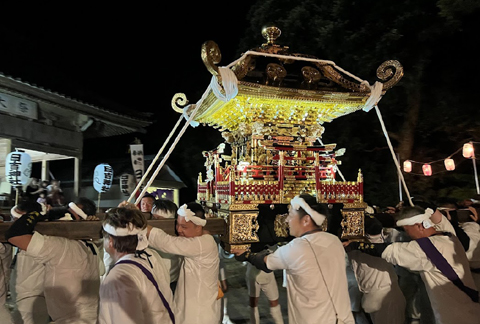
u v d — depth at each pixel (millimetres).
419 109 10469
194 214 2939
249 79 3271
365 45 9977
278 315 4371
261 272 4273
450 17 8508
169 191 14492
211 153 4422
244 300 6043
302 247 2551
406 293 4602
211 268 3018
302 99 3338
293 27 10703
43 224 2695
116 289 2107
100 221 2852
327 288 2488
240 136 3918
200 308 2932
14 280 3846
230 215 3117
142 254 2391
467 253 3729
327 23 10156
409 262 2975
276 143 3570
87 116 10156
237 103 3428
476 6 8234
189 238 2943
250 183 3229
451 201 4852
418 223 3062
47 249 2688
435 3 9352
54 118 9781
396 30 9281
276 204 3275
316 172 3436
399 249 3008
